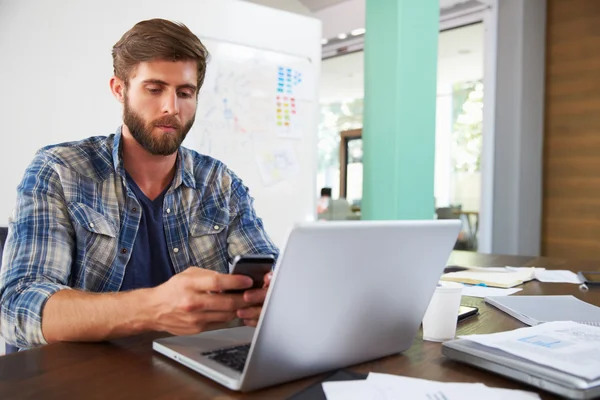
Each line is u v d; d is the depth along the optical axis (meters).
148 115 1.10
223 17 2.52
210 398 0.59
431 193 3.04
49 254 1.00
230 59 2.56
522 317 0.99
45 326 0.80
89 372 0.67
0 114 2.01
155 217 1.24
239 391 0.61
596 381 0.58
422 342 0.85
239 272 0.68
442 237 0.74
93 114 2.20
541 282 1.50
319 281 0.61
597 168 3.67
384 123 2.88
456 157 4.99
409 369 0.70
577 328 0.82
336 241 0.60
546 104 3.91
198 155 1.38
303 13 4.20
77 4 2.14
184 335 0.81
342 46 4.71
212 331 0.84
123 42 1.11
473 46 4.46
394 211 2.85
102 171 1.19
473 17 3.87
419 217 2.97
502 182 3.81
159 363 0.70
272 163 2.72
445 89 5.14
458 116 5.02
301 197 2.84
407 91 2.86
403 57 2.82
